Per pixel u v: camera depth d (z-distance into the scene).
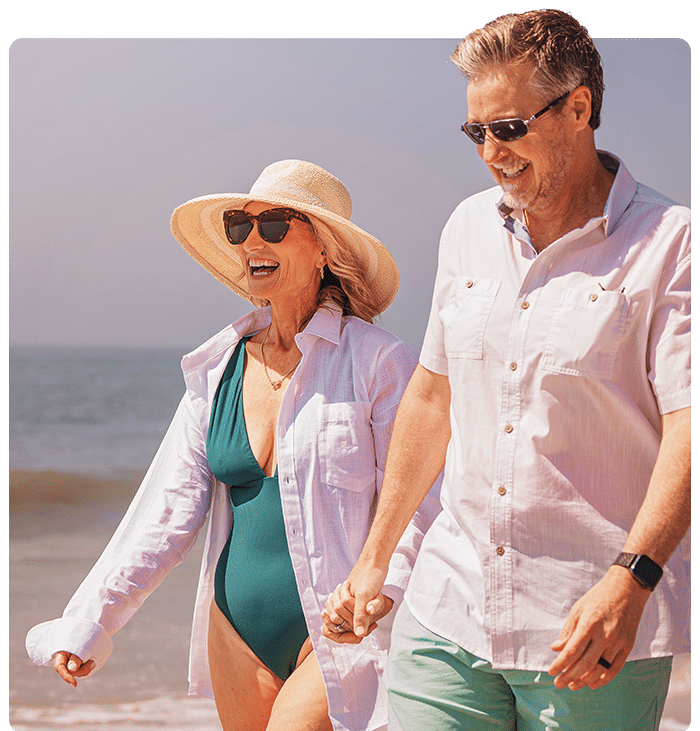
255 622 2.27
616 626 1.43
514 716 1.82
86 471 14.89
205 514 2.52
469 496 1.78
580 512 1.65
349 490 2.29
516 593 1.70
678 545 1.55
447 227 1.91
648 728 1.66
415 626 1.88
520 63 1.61
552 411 1.65
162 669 5.92
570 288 1.66
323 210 2.34
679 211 1.62
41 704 5.35
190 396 2.52
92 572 2.49
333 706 2.16
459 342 1.78
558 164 1.65
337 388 2.36
